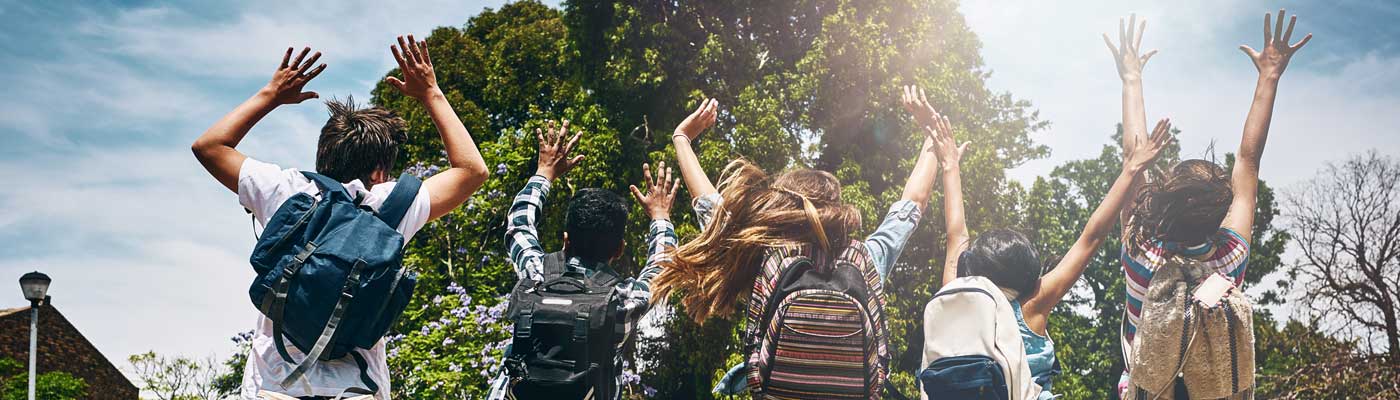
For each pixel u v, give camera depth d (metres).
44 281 18.84
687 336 18.33
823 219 2.32
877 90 18.06
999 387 2.20
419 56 2.56
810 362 2.16
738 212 2.37
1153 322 2.37
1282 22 2.67
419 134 24.81
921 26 18.56
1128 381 2.46
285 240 2.26
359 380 2.30
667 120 18.45
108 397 32.81
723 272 2.34
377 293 2.24
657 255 2.81
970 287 2.31
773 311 2.22
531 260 2.69
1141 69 2.98
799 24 19.20
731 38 18.41
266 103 2.44
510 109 26.84
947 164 3.04
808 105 18.75
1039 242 21.23
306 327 2.21
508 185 18.92
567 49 19.84
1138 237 2.51
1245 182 2.58
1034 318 2.65
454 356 13.10
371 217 2.34
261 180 2.38
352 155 2.52
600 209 2.70
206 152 2.39
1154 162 2.71
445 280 19.31
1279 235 34.62
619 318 2.54
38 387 28.12
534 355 2.46
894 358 16.45
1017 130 20.44
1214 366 2.31
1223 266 2.42
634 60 18.25
